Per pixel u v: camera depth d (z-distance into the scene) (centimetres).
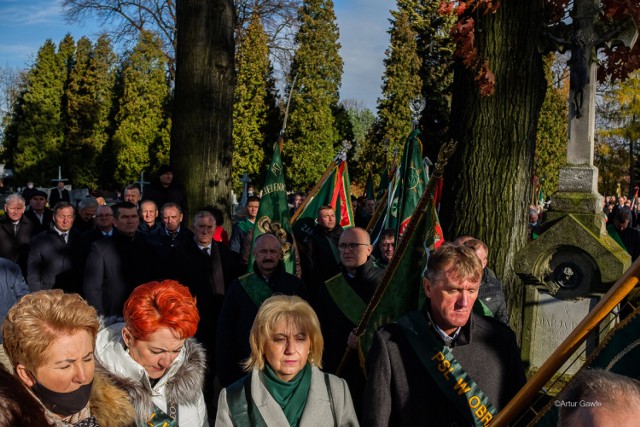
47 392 211
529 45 645
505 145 653
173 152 895
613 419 134
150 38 3162
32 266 664
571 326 601
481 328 291
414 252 370
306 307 283
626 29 599
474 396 276
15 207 767
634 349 243
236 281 476
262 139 3578
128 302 267
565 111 3186
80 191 3478
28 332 207
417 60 3091
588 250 583
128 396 245
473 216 661
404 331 287
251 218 836
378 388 281
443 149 348
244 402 277
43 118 4419
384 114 3117
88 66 4419
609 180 3862
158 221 854
